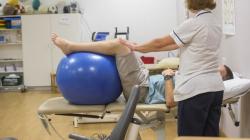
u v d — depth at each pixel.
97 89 2.57
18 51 7.69
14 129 4.51
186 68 2.19
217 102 2.20
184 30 2.16
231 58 3.45
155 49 2.39
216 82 2.16
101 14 7.66
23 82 7.54
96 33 7.25
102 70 2.57
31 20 7.27
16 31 7.57
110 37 7.27
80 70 2.55
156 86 2.76
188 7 2.23
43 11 7.36
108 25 7.66
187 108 2.18
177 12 7.52
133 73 2.64
